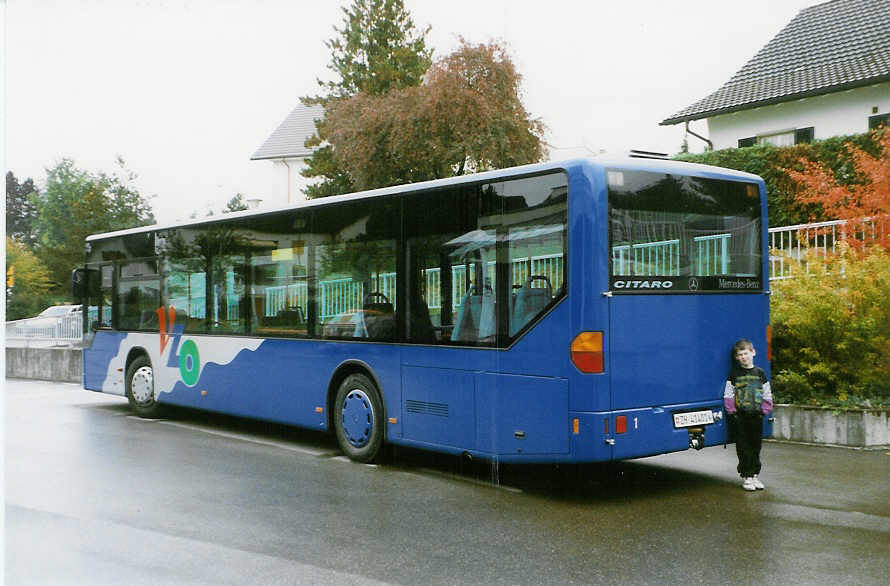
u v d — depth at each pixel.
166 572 4.88
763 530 5.81
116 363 12.70
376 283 8.34
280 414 9.62
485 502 6.72
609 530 5.84
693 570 4.90
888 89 21.12
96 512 6.32
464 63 22.83
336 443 9.86
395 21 31.06
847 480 7.45
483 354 7.17
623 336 6.51
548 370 6.62
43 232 22.69
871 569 4.91
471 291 7.33
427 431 7.73
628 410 6.50
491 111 22.50
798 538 5.60
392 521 6.09
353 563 5.06
